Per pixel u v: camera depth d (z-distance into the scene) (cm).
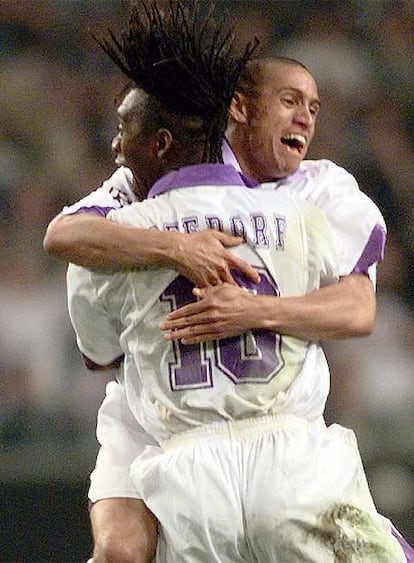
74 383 2570
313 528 1061
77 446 2388
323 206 1182
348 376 2595
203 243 1080
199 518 1069
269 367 1088
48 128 3047
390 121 3159
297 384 1100
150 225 1108
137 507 1144
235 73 1136
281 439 1080
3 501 2125
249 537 1072
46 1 3253
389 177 3055
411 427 2548
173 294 1092
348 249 1148
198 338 1071
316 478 1073
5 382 2556
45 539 2112
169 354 1090
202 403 1080
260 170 1241
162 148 1130
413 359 2683
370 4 3316
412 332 2753
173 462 1088
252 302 1077
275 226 1112
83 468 2161
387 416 2578
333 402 2569
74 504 2128
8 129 3017
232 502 1067
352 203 1173
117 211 1128
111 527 1125
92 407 2545
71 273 1142
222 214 1105
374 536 1073
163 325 1077
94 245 1091
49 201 2916
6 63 3150
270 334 1091
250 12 3244
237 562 1088
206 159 1129
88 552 2111
